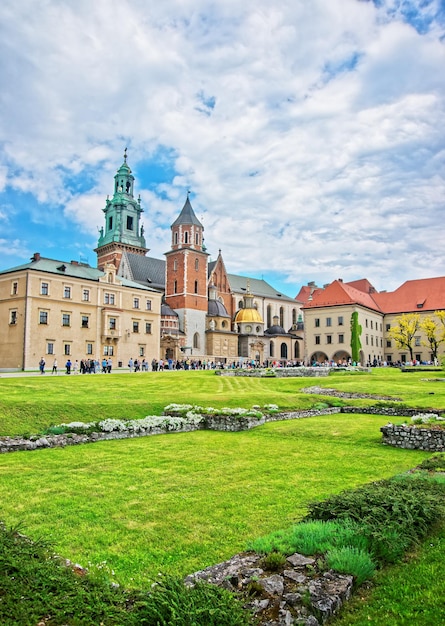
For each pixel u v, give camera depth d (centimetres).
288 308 15088
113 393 3978
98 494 1369
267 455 1955
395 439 2184
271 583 743
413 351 12144
